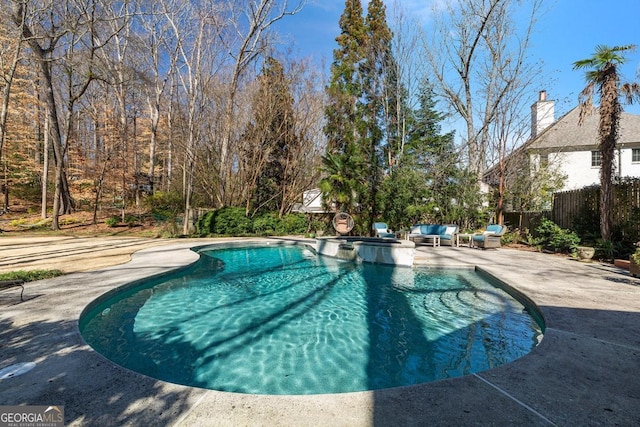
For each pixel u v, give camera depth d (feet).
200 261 28.89
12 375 7.82
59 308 13.37
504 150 50.08
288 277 24.44
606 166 27.71
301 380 9.52
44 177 67.92
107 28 62.23
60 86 74.59
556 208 37.29
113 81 66.49
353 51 68.39
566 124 65.10
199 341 12.48
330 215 57.82
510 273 21.38
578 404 6.56
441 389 7.17
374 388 9.05
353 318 15.08
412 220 50.26
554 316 12.14
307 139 62.90
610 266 24.23
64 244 39.24
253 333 13.30
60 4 52.65
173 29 64.85
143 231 58.44
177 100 63.98
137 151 88.84
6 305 13.78
